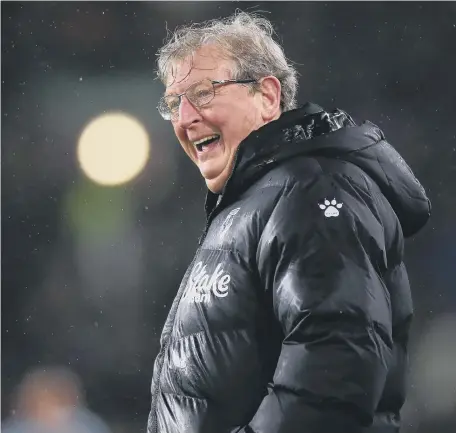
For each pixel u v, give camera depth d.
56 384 32.12
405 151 33.94
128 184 34.25
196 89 8.01
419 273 32.28
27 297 33.88
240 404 6.88
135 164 34.19
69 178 34.44
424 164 33.69
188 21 34.78
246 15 8.98
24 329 33.28
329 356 6.28
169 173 34.34
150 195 34.25
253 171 7.34
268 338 6.95
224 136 8.02
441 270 32.22
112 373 32.78
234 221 7.23
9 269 33.75
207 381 6.97
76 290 33.91
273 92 8.18
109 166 34.25
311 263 6.52
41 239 34.09
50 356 32.97
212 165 8.12
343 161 7.13
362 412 6.30
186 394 7.14
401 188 7.41
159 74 8.73
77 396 31.95
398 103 34.06
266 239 6.82
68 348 33.12
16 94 34.56
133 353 33.28
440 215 32.91
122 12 34.31
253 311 6.93
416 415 29.06
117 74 34.66
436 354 30.81
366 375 6.28
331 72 34.34
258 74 8.09
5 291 33.72
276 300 6.69
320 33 34.22
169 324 7.97
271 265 6.77
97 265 34.12
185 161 34.44
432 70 34.03
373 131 7.45
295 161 7.14
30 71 34.62
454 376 30.05
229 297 6.99
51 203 34.28
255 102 8.08
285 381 6.40
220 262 7.18
